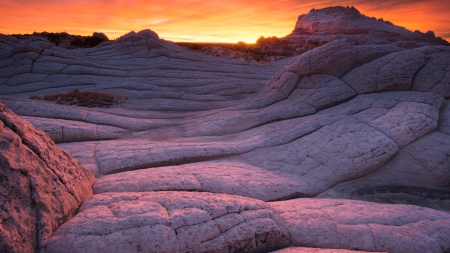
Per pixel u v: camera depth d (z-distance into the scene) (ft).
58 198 19.24
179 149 43.47
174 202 21.09
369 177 41.73
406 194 37.91
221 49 230.07
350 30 323.57
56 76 105.40
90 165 37.06
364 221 24.59
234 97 106.11
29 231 16.39
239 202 22.70
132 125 62.49
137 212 19.16
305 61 71.72
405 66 62.08
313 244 22.35
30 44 113.39
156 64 125.70
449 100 55.42
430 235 23.16
